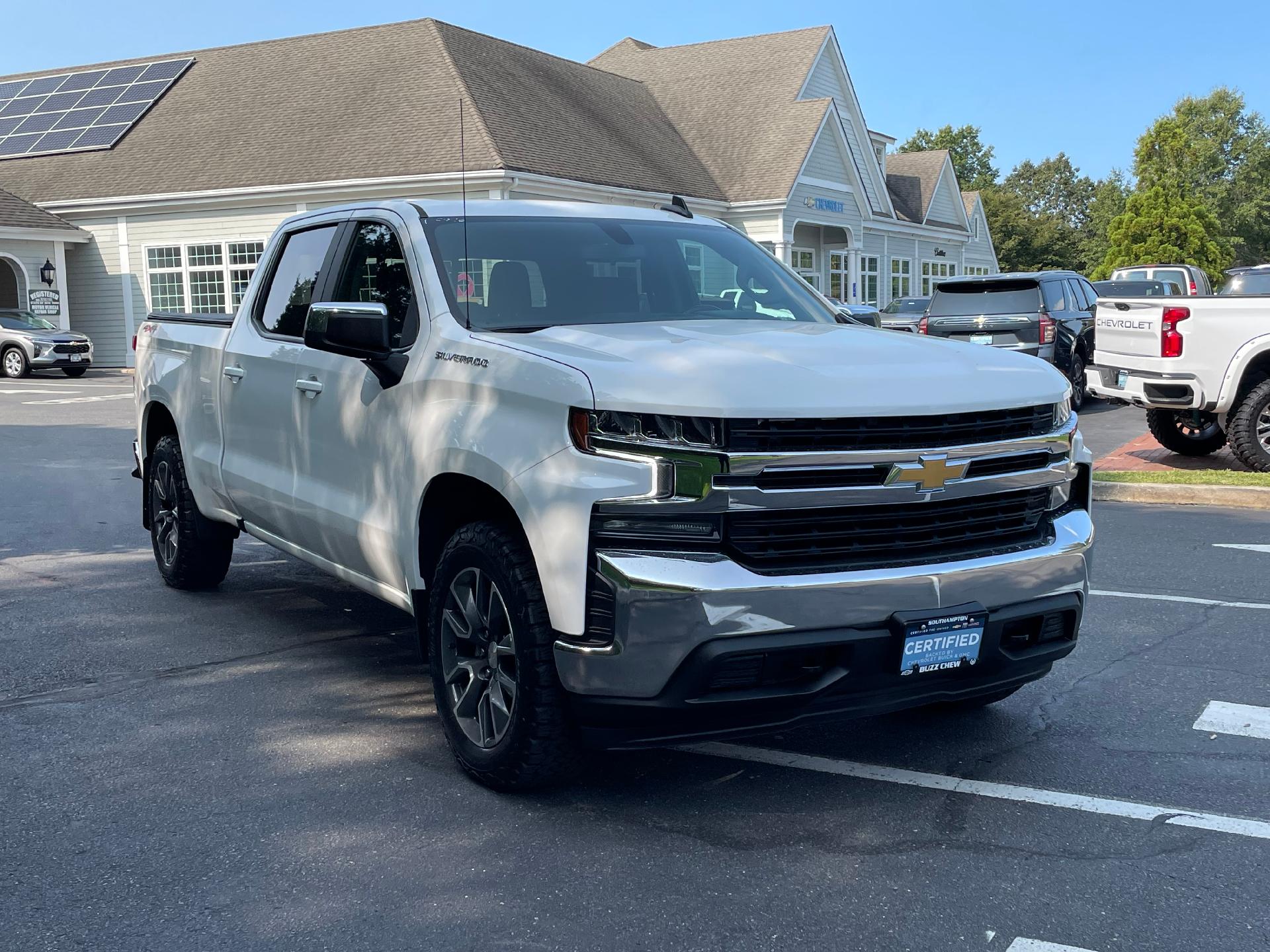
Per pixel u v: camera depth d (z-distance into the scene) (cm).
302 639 599
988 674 391
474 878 346
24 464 1277
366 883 342
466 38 3028
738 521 350
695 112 3453
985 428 381
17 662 559
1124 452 1330
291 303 550
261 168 2794
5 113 3450
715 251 536
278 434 536
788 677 359
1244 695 514
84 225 3033
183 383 640
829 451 353
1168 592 702
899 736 468
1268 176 9162
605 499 351
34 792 408
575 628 357
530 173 2486
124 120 3189
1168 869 352
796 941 311
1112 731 472
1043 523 407
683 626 343
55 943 310
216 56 3344
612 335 417
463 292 450
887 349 409
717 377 356
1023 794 408
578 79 3259
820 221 3375
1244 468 1180
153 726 474
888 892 337
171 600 680
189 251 2925
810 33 3591
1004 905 329
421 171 2541
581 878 345
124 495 1067
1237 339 1091
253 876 347
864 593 355
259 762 436
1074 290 1781
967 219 4859
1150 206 6316
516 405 382
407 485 431
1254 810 395
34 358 2719
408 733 467
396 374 442
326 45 3152
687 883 342
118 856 360
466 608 407
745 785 416
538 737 378
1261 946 308
